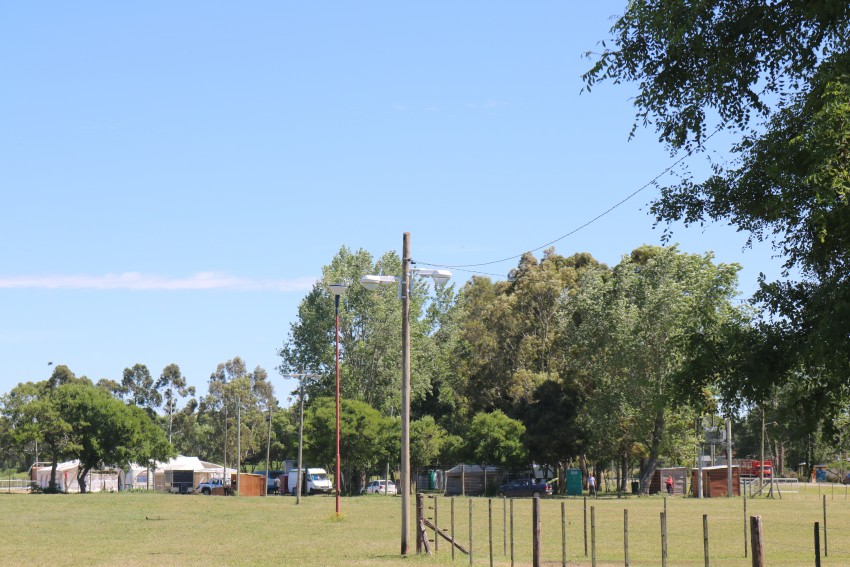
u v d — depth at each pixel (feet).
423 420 294.05
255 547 102.12
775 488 295.89
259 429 469.98
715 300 231.50
